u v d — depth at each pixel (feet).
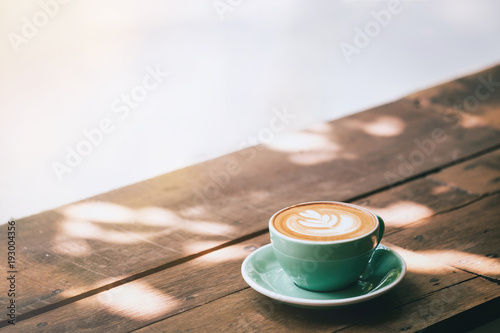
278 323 3.84
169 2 12.53
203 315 3.91
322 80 10.93
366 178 4.86
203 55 11.64
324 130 5.40
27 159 9.04
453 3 13.43
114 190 4.84
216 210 4.63
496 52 11.68
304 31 12.31
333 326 3.81
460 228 4.38
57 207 4.70
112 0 12.16
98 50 11.40
